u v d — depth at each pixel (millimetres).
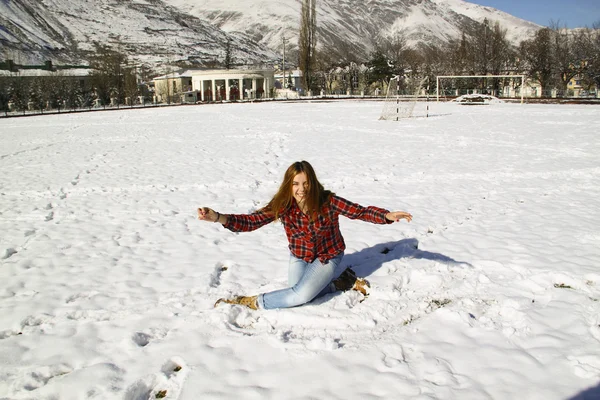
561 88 65875
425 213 7602
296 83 95938
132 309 4473
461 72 69375
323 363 3506
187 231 7012
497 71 67500
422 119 27047
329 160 13141
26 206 8672
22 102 55906
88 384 3309
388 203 8336
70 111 49062
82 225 7418
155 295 4785
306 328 4016
